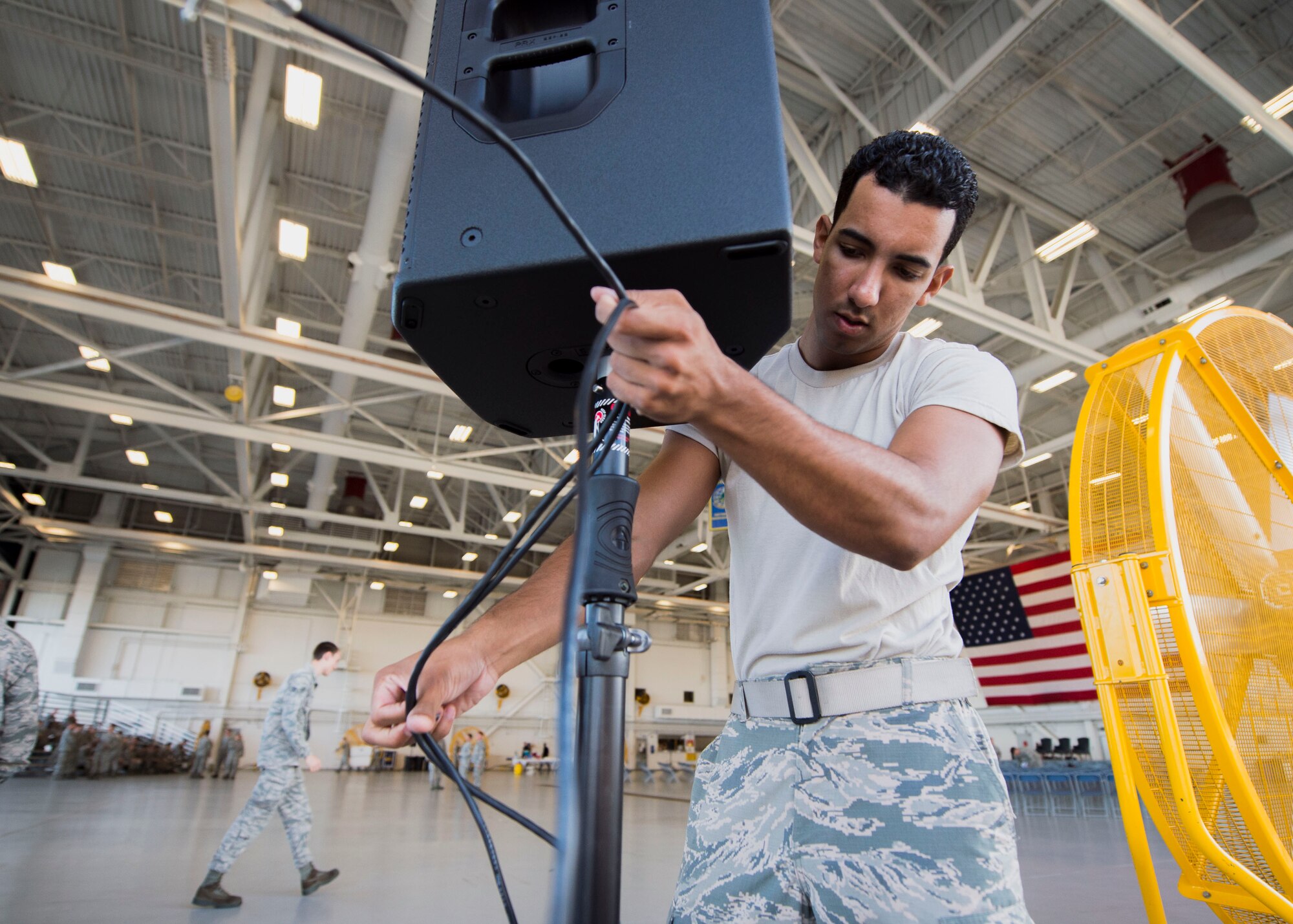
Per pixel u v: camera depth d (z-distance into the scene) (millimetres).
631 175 499
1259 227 8258
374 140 7832
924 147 713
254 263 7883
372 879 3752
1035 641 13867
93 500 17188
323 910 3033
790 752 717
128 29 6684
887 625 722
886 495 465
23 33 6727
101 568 16719
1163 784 978
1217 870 959
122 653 16828
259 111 6387
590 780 444
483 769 17141
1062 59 6582
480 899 3291
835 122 7430
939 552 759
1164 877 3920
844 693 699
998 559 19125
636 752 20172
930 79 6473
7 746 2586
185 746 16422
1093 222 8234
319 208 8719
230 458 15258
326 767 18016
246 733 17188
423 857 4488
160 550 17359
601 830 434
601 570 491
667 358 395
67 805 7344
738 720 801
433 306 529
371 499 17797
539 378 626
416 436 14023
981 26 6082
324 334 11000
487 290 510
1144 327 8203
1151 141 7316
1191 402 1079
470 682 644
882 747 670
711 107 508
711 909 733
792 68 6988
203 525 18078
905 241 708
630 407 482
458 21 599
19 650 2637
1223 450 1092
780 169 485
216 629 17812
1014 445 700
